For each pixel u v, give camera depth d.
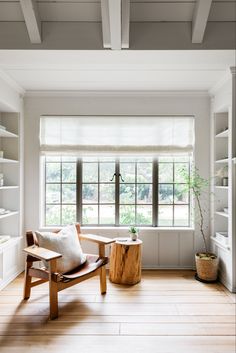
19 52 2.27
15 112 3.39
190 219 3.60
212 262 3.06
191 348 1.92
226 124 3.38
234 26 2.22
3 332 2.10
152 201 3.62
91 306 2.51
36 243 2.66
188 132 3.52
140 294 2.77
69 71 2.88
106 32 2.09
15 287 2.95
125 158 3.63
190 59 2.44
